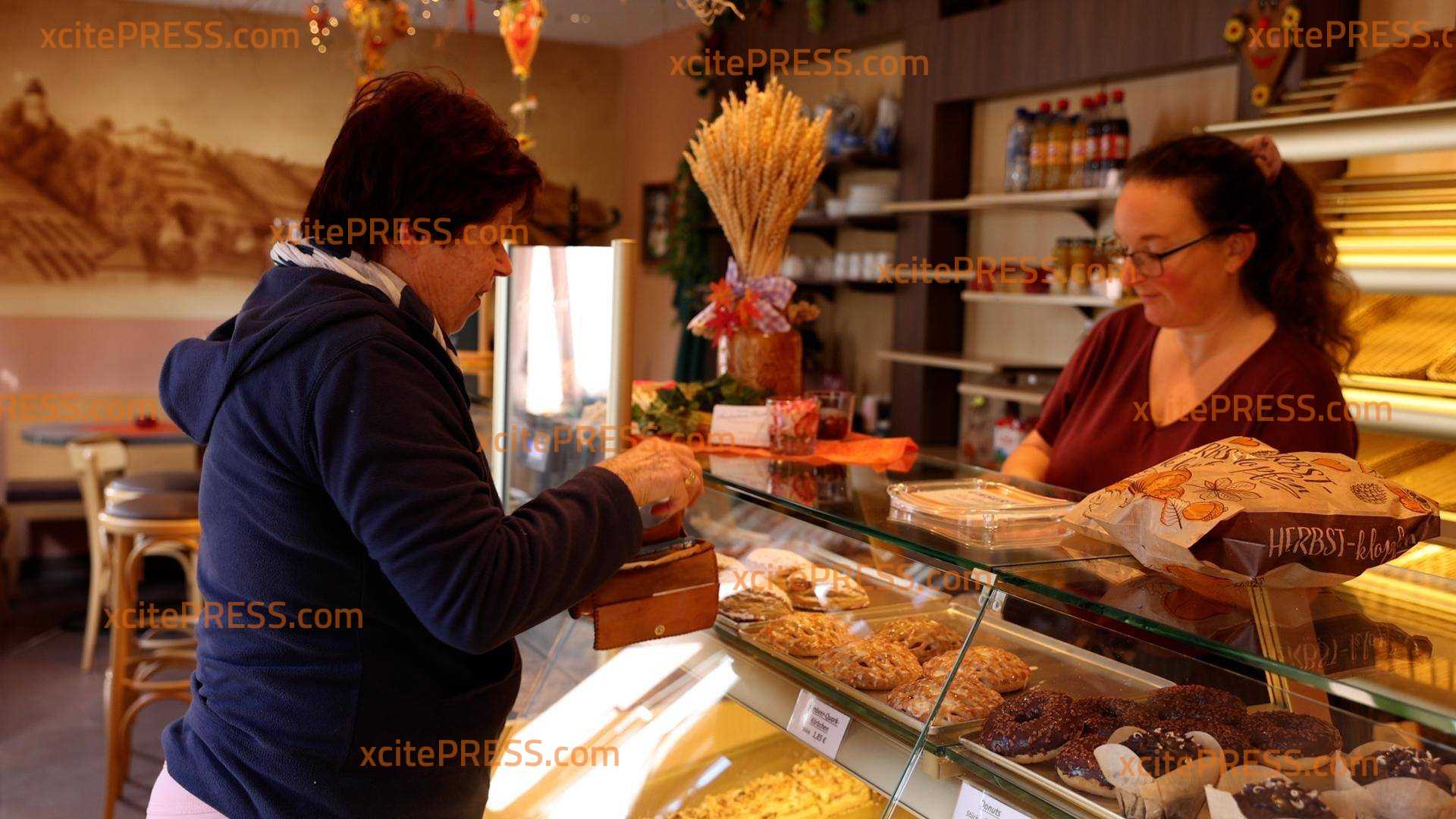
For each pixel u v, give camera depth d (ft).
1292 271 6.08
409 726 3.89
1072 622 4.11
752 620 5.16
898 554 4.81
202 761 3.93
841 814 4.59
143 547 10.98
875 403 16.34
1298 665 3.10
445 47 21.29
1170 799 3.35
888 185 16.25
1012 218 14.76
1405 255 8.71
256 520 3.70
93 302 19.25
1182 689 3.67
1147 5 12.00
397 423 3.46
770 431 6.28
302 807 3.82
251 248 20.10
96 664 14.90
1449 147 8.20
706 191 7.33
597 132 23.20
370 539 3.42
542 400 6.52
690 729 5.22
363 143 3.84
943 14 14.92
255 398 3.63
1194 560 3.54
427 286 4.02
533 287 6.59
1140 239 6.06
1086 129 12.62
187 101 19.51
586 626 5.90
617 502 3.97
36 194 18.79
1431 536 3.64
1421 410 8.55
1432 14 9.85
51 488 18.95
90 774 11.44
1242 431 6.01
